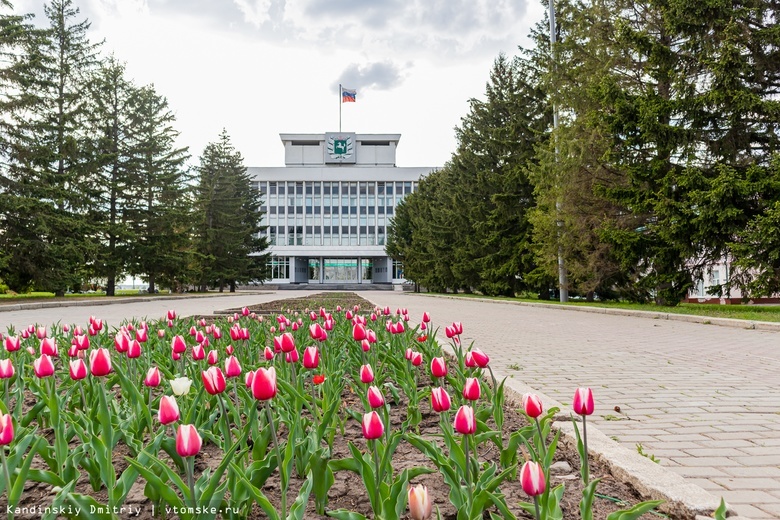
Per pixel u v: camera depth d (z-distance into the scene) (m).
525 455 3.12
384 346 6.29
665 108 18.09
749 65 17.00
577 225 22.48
